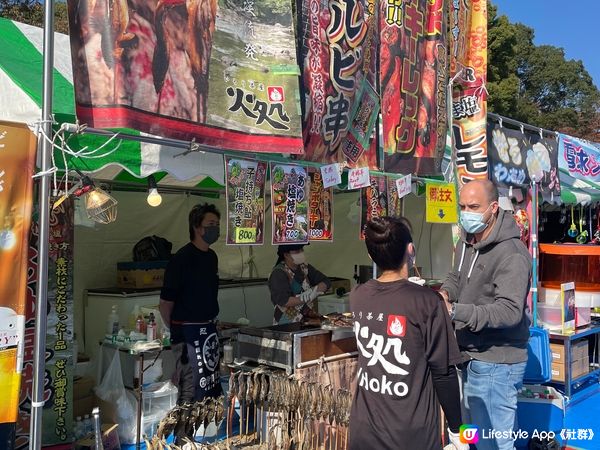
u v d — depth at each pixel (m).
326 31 3.77
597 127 30.52
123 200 5.49
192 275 3.52
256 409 3.24
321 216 3.86
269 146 3.15
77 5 2.43
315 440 3.15
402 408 2.00
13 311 2.38
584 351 5.70
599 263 5.75
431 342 2.00
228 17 3.01
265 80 3.17
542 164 6.30
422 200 6.28
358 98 4.04
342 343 3.80
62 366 3.24
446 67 4.98
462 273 3.02
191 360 3.48
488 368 2.84
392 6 4.36
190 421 2.84
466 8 5.29
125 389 4.14
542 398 4.27
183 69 2.77
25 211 2.41
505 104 20.08
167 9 2.71
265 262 6.96
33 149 2.43
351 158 4.03
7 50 3.46
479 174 5.19
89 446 3.56
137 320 4.35
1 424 2.34
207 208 3.57
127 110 2.47
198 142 2.83
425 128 4.70
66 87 3.48
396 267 2.16
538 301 5.58
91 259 5.25
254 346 3.72
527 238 5.77
